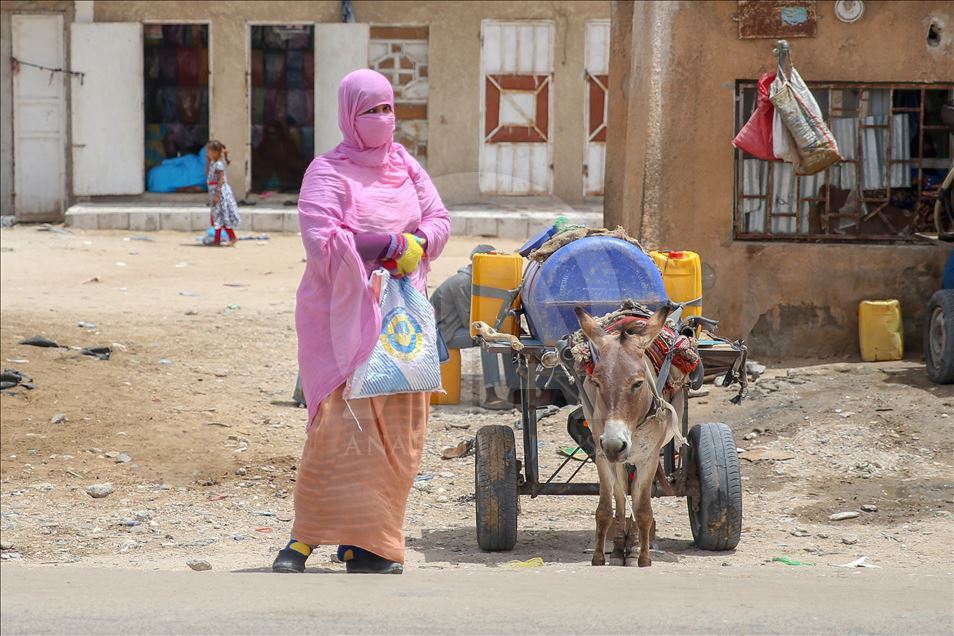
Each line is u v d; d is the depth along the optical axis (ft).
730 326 73.87
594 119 144.36
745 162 73.72
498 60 144.25
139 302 93.66
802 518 49.21
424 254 36.22
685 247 73.67
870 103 73.77
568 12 143.02
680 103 72.95
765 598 30.58
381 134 34.76
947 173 74.08
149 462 56.59
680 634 26.45
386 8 145.18
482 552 44.62
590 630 26.53
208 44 148.46
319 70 146.10
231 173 148.66
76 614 27.02
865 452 56.80
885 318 71.72
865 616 28.37
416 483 54.90
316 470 35.14
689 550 44.70
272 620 26.76
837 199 74.33
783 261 73.26
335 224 34.32
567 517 50.67
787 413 62.54
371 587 31.50
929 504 50.26
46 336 77.15
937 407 61.67
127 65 146.00
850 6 72.08
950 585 34.45
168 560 42.88
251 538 46.91
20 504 50.52
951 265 68.80
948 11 72.38
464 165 145.59
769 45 72.38
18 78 146.61
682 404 41.73
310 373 35.06
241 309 92.27
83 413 62.34
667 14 72.59
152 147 154.30
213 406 66.23
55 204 149.28
